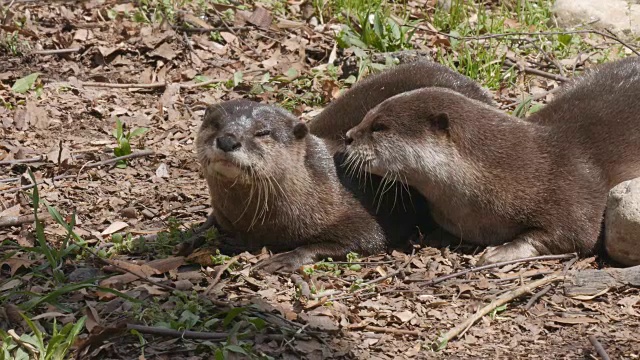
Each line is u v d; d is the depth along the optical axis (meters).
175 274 13.01
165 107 19.50
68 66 20.88
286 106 19.47
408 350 11.34
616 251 13.44
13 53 21.12
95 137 18.42
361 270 13.60
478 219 14.04
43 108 19.20
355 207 14.23
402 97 14.16
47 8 23.08
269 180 13.55
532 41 21.72
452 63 20.55
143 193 16.36
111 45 21.44
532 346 11.47
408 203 14.66
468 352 11.33
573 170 13.95
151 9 22.97
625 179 14.26
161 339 11.09
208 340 11.05
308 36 22.23
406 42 21.62
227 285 12.85
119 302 11.99
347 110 16.00
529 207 13.79
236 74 20.44
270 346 11.12
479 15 22.61
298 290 12.59
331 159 14.49
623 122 14.57
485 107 14.30
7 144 17.84
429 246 14.44
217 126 13.61
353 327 11.80
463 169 13.77
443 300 12.53
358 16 22.64
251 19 22.69
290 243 14.23
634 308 12.30
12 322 11.50
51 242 14.27
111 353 10.81
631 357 11.12
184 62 21.31
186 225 15.25
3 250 13.84
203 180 16.92
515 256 13.55
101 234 14.64
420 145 13.77
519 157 13.91
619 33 23.05
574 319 12.04
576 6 23.55
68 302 12.15
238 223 14.13
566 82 17.89
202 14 23.00
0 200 15.81
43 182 16.48
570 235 13.74
